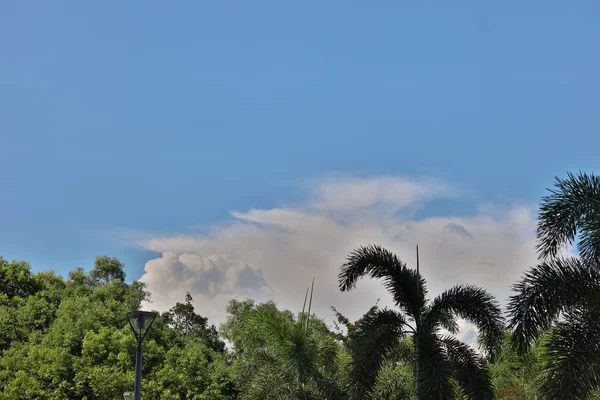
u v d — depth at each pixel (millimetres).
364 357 15281
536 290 11828
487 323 15289
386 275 16109
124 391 30562
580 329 11477
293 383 18078
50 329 34188
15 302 36906
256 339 20984
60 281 43312
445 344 15984
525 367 28922
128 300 47344
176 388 33938
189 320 54844
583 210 11898
